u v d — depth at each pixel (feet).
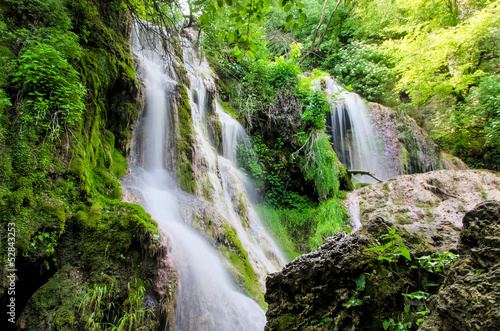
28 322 9.41
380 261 7.85
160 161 20.43
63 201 11.64
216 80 31.35
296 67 33.55
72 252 11.12
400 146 40.19
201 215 16.98
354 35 56.24
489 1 40.65
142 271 11.51
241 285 15.03
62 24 15.06
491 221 6.30
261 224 25.46
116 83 18.72
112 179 15.52
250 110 30.12
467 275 5.73
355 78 50.16
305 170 28.96
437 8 44.42
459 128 39.06
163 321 11.18
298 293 8.75
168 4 20.97
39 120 11.89
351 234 9.17
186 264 13.29
